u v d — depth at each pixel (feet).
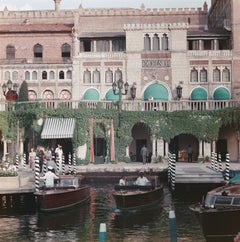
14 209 124.36
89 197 132.05
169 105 208.13
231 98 236.84
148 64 238.89
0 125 209.36
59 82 251.60
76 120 198.90
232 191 92.89
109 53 241.35
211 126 203.92
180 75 237.86
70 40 272.10
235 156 212.64
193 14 294.46
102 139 208.54
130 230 100.37
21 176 144.56
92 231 100.07
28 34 273.13
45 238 94.79
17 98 230.68
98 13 291.79
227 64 238.27
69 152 208.54
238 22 238.89
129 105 207.10
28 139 211.82
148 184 125.39
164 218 111.45
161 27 238.68
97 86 241.96
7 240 93.45
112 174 171.12
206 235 87.71
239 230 86.53
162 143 205.16
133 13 292.20
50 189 121.90
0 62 254.06
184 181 148.05
